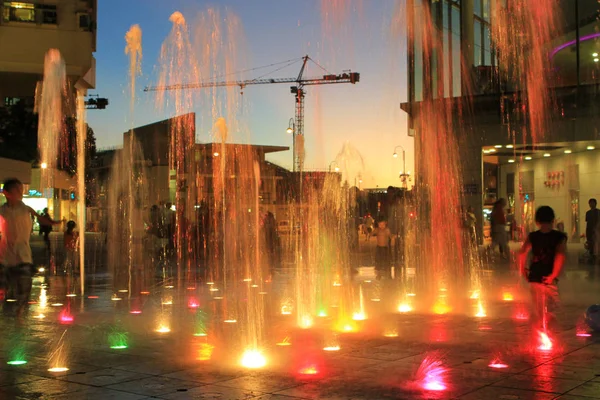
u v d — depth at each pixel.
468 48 28.36
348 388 5.68
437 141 27.92
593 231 20.22
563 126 25.81
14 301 11.78
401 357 7.05
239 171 73.31
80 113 25.62
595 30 25.27
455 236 24.20
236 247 26.34
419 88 28.64
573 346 7.62
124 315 10.52
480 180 27.09
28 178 46.09
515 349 7.46
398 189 16.95
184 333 8.71
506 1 27.98
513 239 36.12
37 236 48.84
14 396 5.46
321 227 27.06
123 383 5.90
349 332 8.76
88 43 46.69
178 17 21.38
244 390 5.62
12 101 49.94
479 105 27.12
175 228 26.34
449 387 5.69
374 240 50.19
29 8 45.38
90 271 20.11
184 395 5.46
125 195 29.89
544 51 26.89
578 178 31.78
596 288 14.01
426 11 28.84
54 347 7.68
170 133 72.44
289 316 10.38
